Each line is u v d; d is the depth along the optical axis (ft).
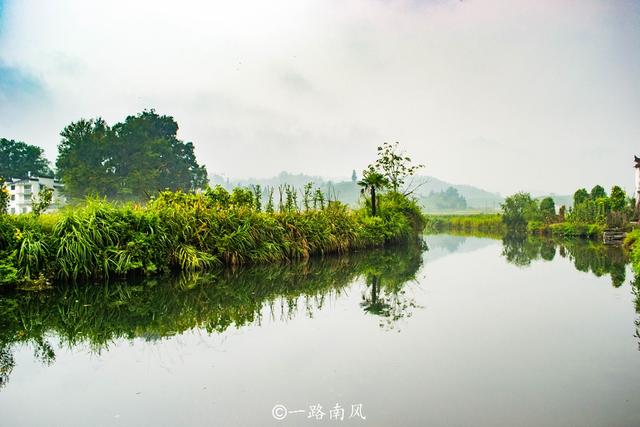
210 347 19.01
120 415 12.90
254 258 43.45
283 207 53.31
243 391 14.46
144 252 35.14
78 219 33.12
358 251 59.16
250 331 21.39
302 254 49.47
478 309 25.53
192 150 226.17
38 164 211.41
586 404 13.20
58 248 31.40
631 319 22.88
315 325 22.34
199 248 39.96
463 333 20.66
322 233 53.11
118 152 189.06
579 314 24.07
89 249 32.24
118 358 17.74
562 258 51.55
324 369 16.29
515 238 91.20
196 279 35.22
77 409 13.32
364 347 18.74
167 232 37.91
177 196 44.47
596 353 17.71
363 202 78.48
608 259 49.08
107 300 27.94
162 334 21.04
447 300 28.25
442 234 111.04
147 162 185.37
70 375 16.02
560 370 15.93
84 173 174.40
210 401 13.75
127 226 35.29
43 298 28.09
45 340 20.17
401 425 12.10
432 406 13.17
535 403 13.32
